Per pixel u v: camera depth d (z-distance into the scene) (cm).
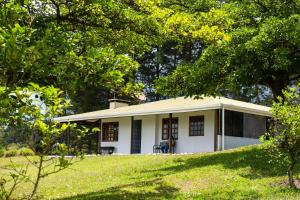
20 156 2947
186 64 1892
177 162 1834
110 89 857
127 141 2991
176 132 2722
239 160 1597
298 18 1535
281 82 1794
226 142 2514
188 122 2656
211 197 1023
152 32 1342
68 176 1797
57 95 496
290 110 1093
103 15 1253
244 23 1886
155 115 2839
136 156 2369
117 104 3503
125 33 1347
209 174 1380
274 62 1550
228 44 1647
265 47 1523
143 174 1585
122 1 1312
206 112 2561
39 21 988
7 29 477
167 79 1864
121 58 698
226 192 1084
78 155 543
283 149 1209
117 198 1084
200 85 1733
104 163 2205
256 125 2742
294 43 1497
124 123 3038
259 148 1875
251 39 1557
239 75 1583
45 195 1267
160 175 1495
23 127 498
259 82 1866
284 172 1322
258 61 1630
